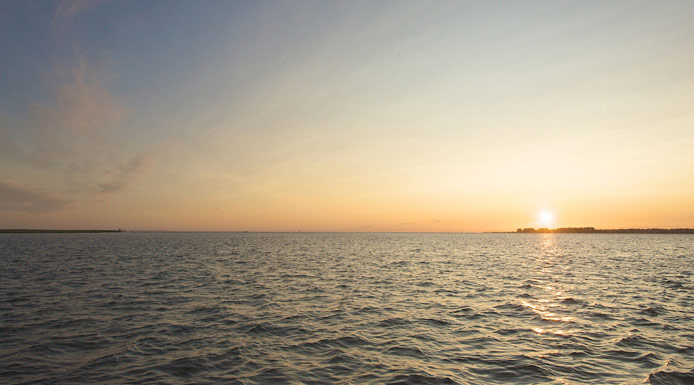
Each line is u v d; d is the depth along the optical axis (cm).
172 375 1326
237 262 5572
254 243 13912
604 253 7975
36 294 2802
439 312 2283
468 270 4572
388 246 11738
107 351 1572
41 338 1738
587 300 2634
